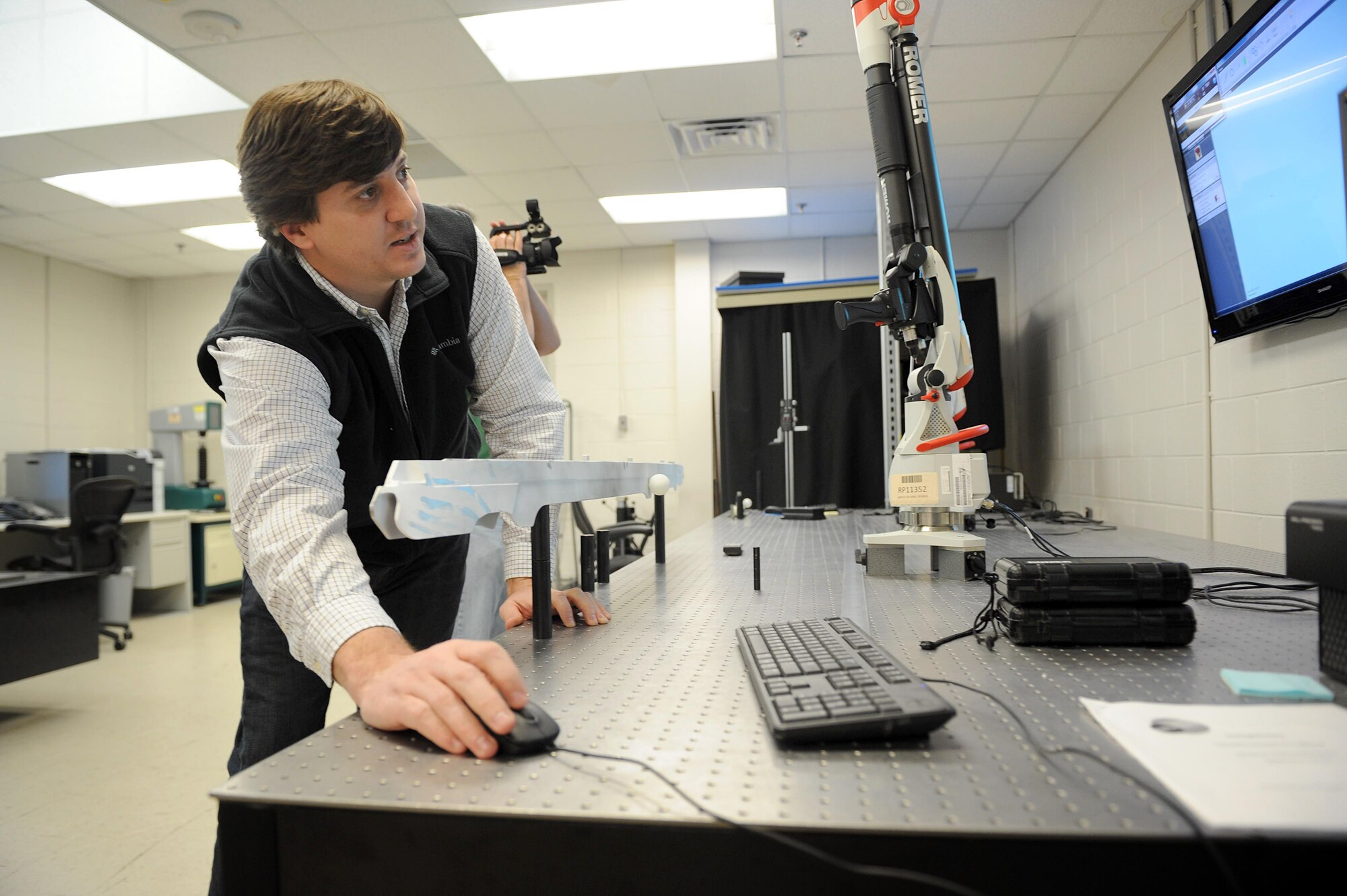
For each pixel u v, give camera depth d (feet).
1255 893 1.23
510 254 6.74
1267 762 1.46
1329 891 1.22
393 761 1.69
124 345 19.65
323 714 3.35
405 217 2.67
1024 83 10.29
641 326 18.01
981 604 3.32
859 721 1.67
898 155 4.34
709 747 1.73
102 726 8.89
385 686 1.87
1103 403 11.35
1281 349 6.92
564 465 2.97
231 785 1.56
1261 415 7.25
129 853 5.91
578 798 1.47
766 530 7.04
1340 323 6.07
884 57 4.40
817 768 1.58
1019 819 1.31
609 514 17.66
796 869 1.35
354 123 2.46
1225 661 2.26
